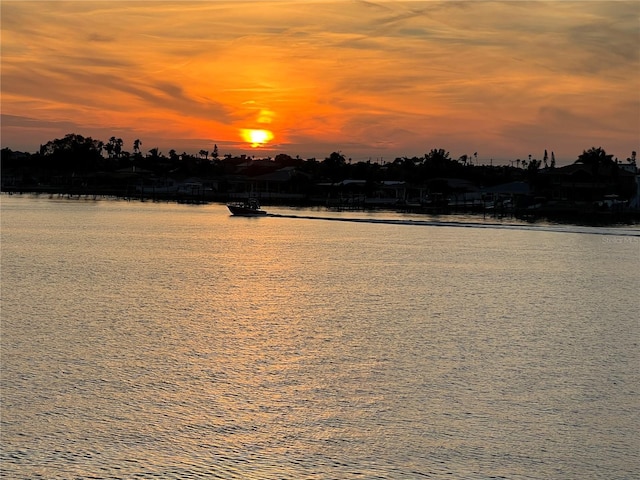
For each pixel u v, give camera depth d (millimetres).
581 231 154125
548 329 55594
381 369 43750
